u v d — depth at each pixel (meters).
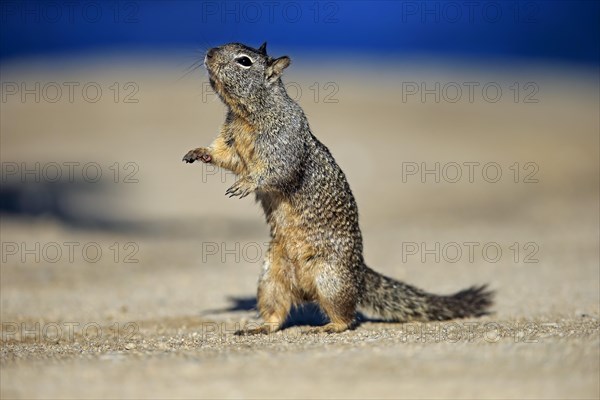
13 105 39.00
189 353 8.35
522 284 14.55
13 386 7.12
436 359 7.65
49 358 8.28
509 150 33.81
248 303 13.62
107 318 12.55
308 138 10.87
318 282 10.53
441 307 11.38
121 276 16.41
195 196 27.19
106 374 7.44
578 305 12.40
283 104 10.93
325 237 10.53
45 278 16.20
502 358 7.62
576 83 51.03
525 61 60.31
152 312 13.01
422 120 37.72
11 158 30.83
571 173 30.80
